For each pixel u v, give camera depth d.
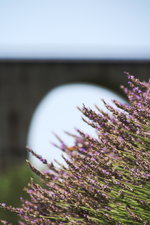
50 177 1.24
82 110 1.19
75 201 1.20
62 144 1.29
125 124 1.19
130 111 1.19
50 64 16.17
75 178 1.21
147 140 1.18
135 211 1.16
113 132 1.19
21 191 3.62
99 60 15.93
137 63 15.75
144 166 1.16
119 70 15.88
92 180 1.19
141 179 1.15
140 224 1.15
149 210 1.16
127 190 1.17
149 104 1.20
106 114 1.22
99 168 1.19
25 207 1.26
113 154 1.21
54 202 1.23
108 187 1.18
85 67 15.99
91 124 1.20
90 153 1.24
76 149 1.29
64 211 1.22
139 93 1.21
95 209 1.18
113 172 1.18
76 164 1.23
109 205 1.18
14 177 3.74
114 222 1.17
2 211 2.78
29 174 3.77
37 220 1.22
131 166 1.18
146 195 1.16
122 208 1.17
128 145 1.19
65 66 16.14
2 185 3.69
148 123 1.18
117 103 1.20
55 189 1.23
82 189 1.21
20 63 16.17
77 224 1.19
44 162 1.25
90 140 1.21
